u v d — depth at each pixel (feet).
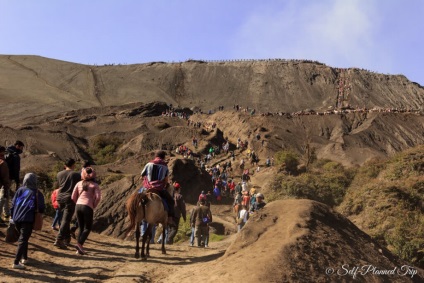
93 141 294.25
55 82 634.84
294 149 280.51
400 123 401.90
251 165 220.43
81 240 38.40
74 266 34.63
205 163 228.43
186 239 75.36
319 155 275.39
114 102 587.68
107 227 89.40
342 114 411.34
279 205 36.40
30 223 31.60
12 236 33.14
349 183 110.52
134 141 281.13
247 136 297.94
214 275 28.68
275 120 346.74
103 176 140.87
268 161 210.59
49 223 50.93
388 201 74.69
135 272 33.91
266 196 110.73
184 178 129.08
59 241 40.14
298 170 167.32
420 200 75.77
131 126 346.33
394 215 71.51
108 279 31.83
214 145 268.82
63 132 284.41
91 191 38.09
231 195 140.36
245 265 28.48
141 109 409.28
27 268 32.27
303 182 109.91
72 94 596.70
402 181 82.74
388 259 33.35
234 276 27.30
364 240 34.81
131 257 39.88
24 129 301.84
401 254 60.64
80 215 37.99
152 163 38.63
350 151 276.82
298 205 35.50
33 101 527.81
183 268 34.88
